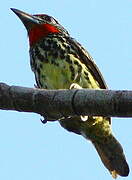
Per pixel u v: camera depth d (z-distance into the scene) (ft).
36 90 21.29
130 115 20.10
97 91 20.45
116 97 19.98
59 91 21.04
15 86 21.53
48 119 22.06
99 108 20.34
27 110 21.58
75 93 20.71
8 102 21.47
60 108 20.98
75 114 21.01
